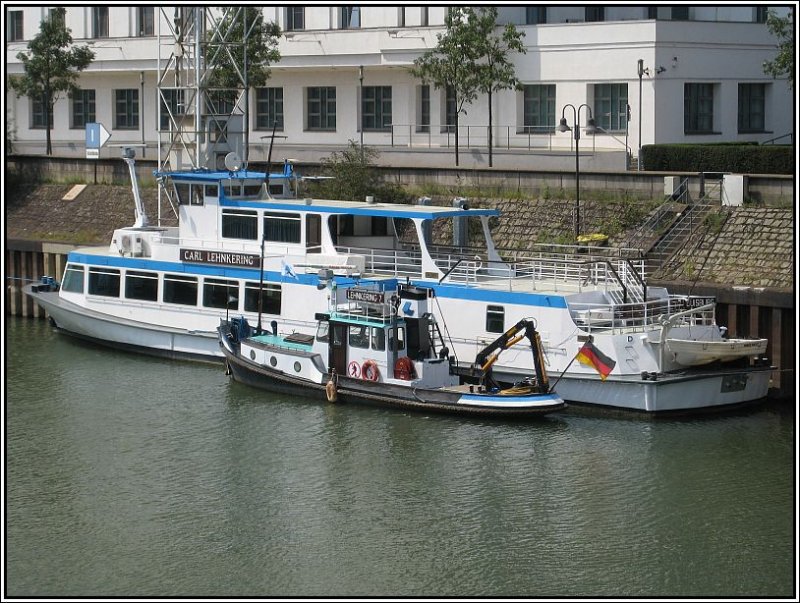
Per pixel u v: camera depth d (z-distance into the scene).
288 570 35.34
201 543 36.84
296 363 48.06
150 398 48.50
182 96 64.94
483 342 47.50
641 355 44.94
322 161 66.88
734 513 38.28
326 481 40.78
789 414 45.94
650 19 71.19
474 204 60.66
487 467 41.56
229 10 62.88
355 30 77.56
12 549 36.59
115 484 40.75
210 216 53.31
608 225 56.81
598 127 71.31
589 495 39.53
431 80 74.81
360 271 50.28
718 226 53.22
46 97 80.25
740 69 72.62
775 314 47.25
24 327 61.16
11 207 72.31
